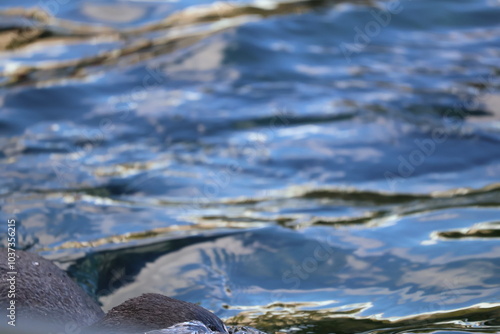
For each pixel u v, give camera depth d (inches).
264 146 759.7
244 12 1058.7
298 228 609.9
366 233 595.8
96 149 752.3
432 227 600.7
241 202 661.9
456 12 1055.6
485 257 543.2
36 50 971.3
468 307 476.1
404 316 471.2
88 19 1046.4
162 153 748.0
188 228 611.2
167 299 408.5
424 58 942.4
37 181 685.9
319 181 698.2
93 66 930.7
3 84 884.6
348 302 496.4
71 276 533.0
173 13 1060.5
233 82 887.7
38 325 381.1
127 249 573.6
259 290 518.6
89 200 656.4
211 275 538.0
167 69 916.6
